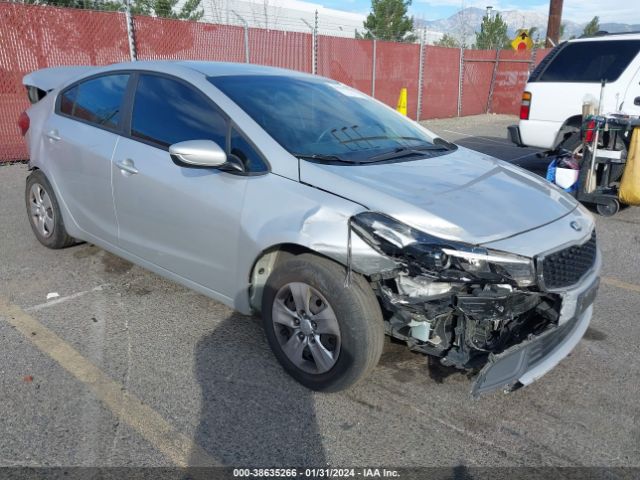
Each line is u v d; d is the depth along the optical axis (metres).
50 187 4.54
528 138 8.68
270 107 3.42
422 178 3.07
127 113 3.84
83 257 4.72
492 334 2.77
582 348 3.60
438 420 2.82
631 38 7.72
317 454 2.55
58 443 2.54
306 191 2.88
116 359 3.23
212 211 3.19
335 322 2.77
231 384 3.04
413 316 2.63
